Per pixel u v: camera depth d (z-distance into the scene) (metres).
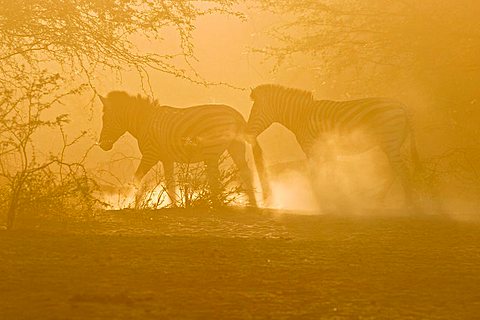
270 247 20.89
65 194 25.50
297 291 16.03
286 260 19.19
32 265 17.88
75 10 29.36
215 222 25.98
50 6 28.86
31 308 14.12
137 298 15.07
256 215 27.95
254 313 14.27
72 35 29.55
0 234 21.86
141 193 30.83
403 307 14.91
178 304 14.77
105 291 15.62
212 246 20.83
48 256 18.91
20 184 24.08
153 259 18.88
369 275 17.70
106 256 19.09
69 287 15.91
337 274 17.75
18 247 19.91
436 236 23.30
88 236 22.02
